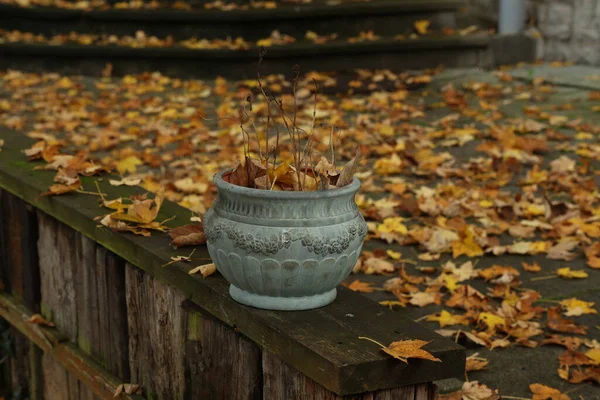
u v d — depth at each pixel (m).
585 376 3.80
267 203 2.54
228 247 2.61
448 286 4.65
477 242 5.23
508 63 10.86
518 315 4.31
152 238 3.41
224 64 10.48
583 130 7.91
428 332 2.57
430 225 5.58
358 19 10.93
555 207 5.65
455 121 8.38
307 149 2.86
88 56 10.81
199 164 7.06
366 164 7.09
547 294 4.64
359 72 10.30
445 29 10.95
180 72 10.63
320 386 2.47
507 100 9.07
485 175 6.60
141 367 3.50
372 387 2.38
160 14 11.01
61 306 4.13
